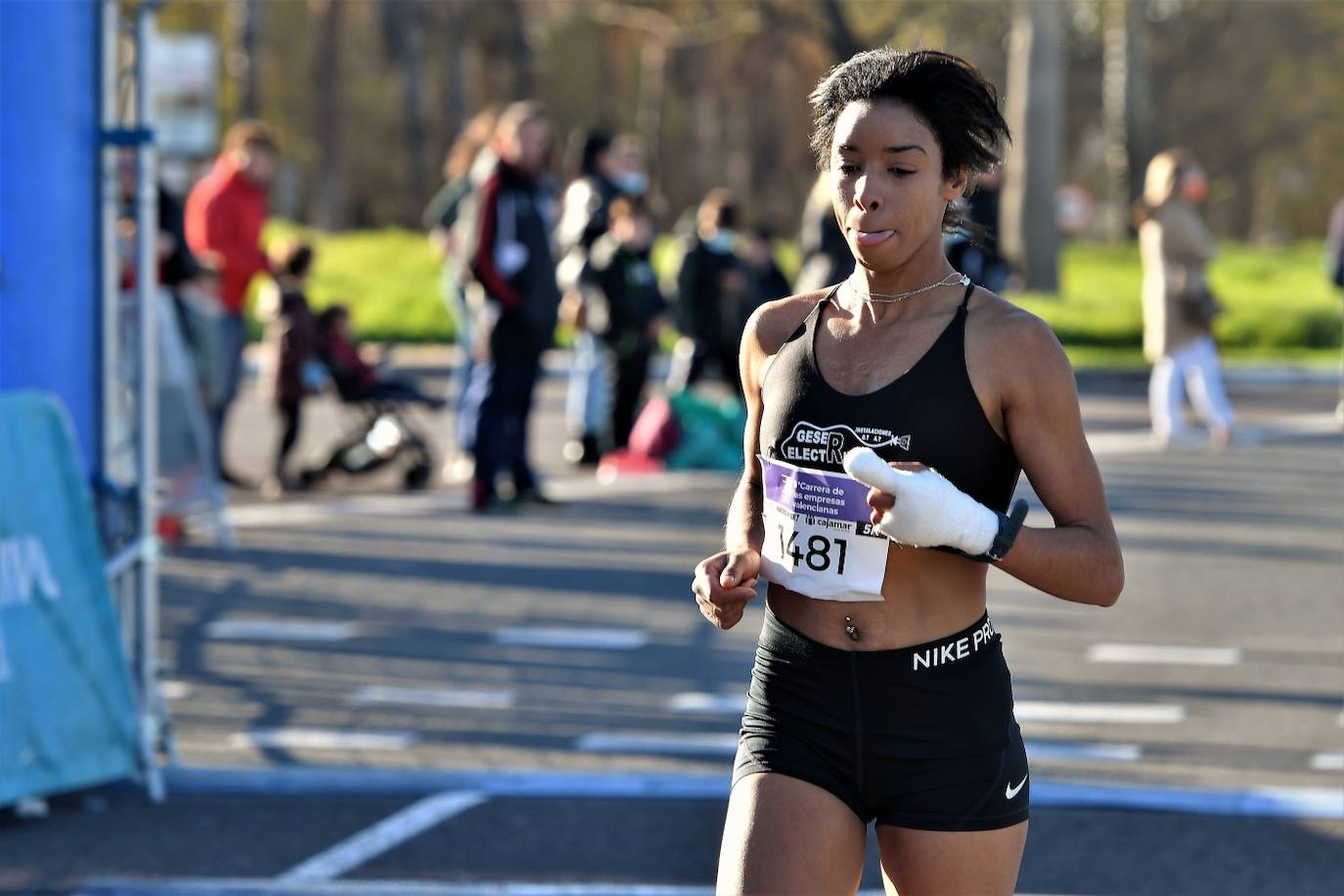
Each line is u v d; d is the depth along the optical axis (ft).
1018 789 30.25
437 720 65.98
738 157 531.91
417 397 122.62
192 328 100.78
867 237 29.22
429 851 51.26
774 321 31.32
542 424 160.04
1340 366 215.10
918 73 29.19
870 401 29.45
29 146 56.34
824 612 29.96
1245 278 306.35
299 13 546.67
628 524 107.65
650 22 421.18
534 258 107.24
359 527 106.01
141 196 58.34
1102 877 49.21
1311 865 50.14
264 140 114.01
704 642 78.69
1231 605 85.87
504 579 91.61
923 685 29.53
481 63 463.83
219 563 94.89
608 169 128.67
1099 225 584.81
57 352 57.72
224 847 51.72
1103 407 175.42
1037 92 267.18
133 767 56.59
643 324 128.26
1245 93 565.53
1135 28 419.13
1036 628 81.10
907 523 28.09
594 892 47.78
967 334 29.32
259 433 153.07
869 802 30.04
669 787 56.90
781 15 344.28
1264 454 139.33
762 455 30.73
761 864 29.37
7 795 52.90
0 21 55.42
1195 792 55.72
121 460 61.11
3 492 53.62
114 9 58.90
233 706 67.77
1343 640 78.84
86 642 55.67
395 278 271.28
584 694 69.72
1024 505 28.40
